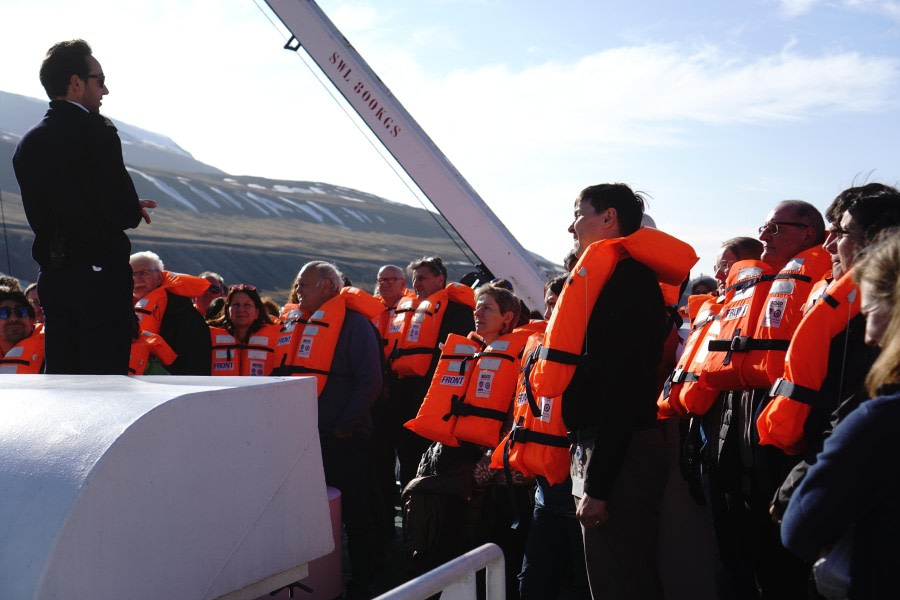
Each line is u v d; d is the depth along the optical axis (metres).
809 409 2.59
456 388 4.16
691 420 3.63
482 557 2.07
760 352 3.06
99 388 2.56
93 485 2.07
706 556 3.84
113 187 3.78
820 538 1.62
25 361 5.26
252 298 5.56
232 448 2.48
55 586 1.98
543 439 3.19
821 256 3.12
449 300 6.63
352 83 8.39
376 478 5.55
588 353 2.90
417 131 8.45
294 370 4.98
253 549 2.54
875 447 1.55
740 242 4.07
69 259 3.78
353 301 5.03
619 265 2.95
